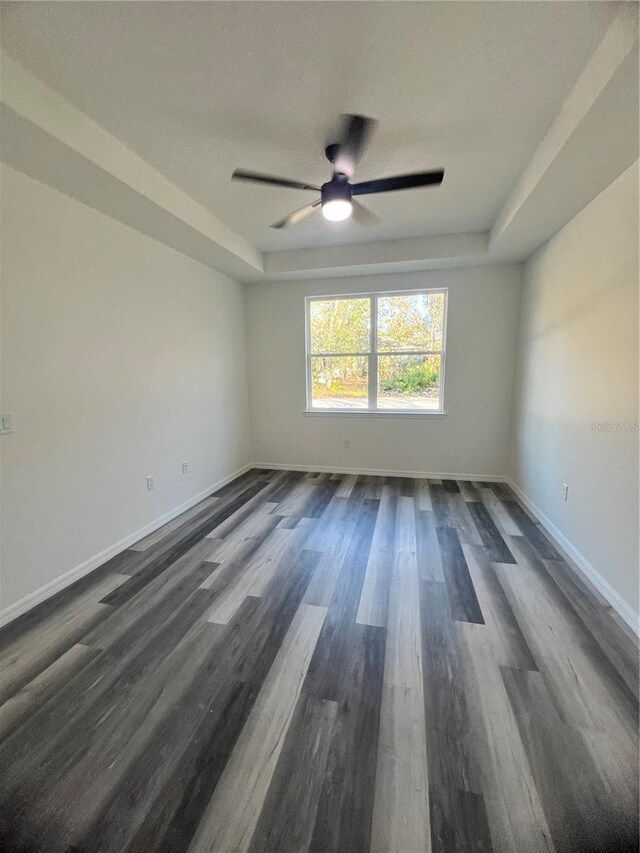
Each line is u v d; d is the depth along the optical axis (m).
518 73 1.60
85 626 1.94
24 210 2.03
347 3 1.29
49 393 2.21
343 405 4.71
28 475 2.10
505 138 2.06
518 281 3.91
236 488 4.18
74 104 1.76
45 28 1.36
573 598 2.13
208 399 3.94
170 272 3.28
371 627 1.90
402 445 4.52
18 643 1.82
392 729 1.35
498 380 4.12
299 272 4.11
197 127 1.95
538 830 1.05
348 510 3.49
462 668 1.63
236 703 1.47
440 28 1.38
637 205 1.93
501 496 3.81
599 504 2.25
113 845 1.03
